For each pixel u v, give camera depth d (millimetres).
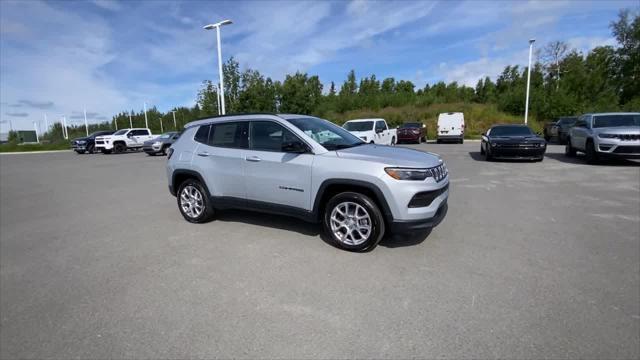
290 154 4727
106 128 78562
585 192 7531
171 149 6039
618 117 12062
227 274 3846
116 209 7184
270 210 4996
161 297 3400
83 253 4664
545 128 25859
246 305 3199
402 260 4090
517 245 4496
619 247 4359
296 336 2727
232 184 5297
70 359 2572
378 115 40344
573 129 13547
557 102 34938
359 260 4117
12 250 4895
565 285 3418
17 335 2893
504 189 8055
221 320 2977
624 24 39219
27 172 15148
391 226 4133
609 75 41000
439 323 2844
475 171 10844
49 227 6020
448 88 51562
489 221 5559
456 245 4527
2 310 3283
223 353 2559
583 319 2852
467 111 37094
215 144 5512
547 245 4477
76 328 2957
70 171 14930
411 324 2842
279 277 3734
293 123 4879
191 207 5887
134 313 3143
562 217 5711
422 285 3480
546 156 14523
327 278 3680
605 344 2545
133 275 3916
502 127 14062
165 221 6062
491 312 2982
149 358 2541
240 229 5391
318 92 36875
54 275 4004
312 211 4598
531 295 3244
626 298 3158
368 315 2984
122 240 5121
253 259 4227
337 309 3090
